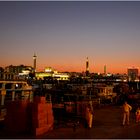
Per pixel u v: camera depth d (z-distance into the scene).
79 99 25.56
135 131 15.02
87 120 15.73
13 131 13.38
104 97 32.16
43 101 13.80
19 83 18.75
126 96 34.53
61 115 18.20
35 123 13.02
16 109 13.51
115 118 20.11
